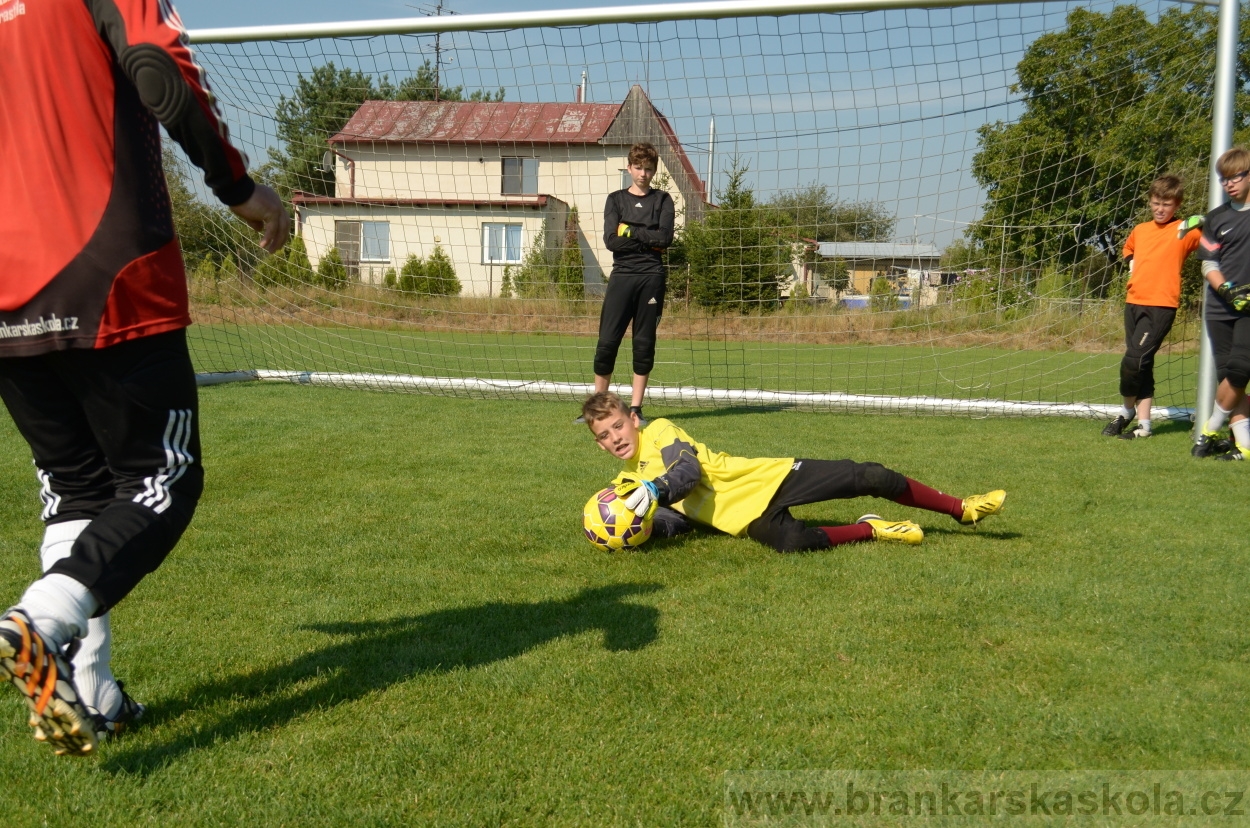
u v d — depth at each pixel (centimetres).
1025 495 434
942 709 209
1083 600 283
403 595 292
